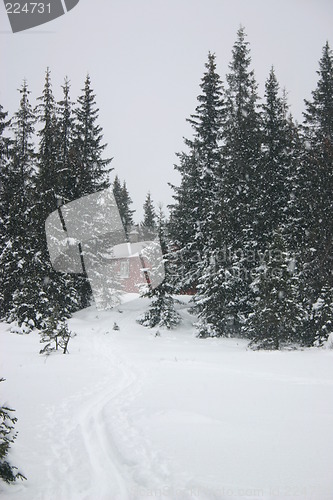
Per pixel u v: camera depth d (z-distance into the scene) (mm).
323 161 21500
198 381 10555
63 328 16062
